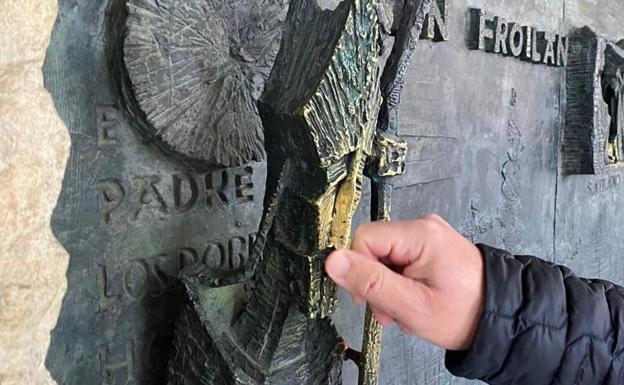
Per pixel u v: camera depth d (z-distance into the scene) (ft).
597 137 4.77
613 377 1.95
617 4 5.48
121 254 2.06
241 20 2.18
